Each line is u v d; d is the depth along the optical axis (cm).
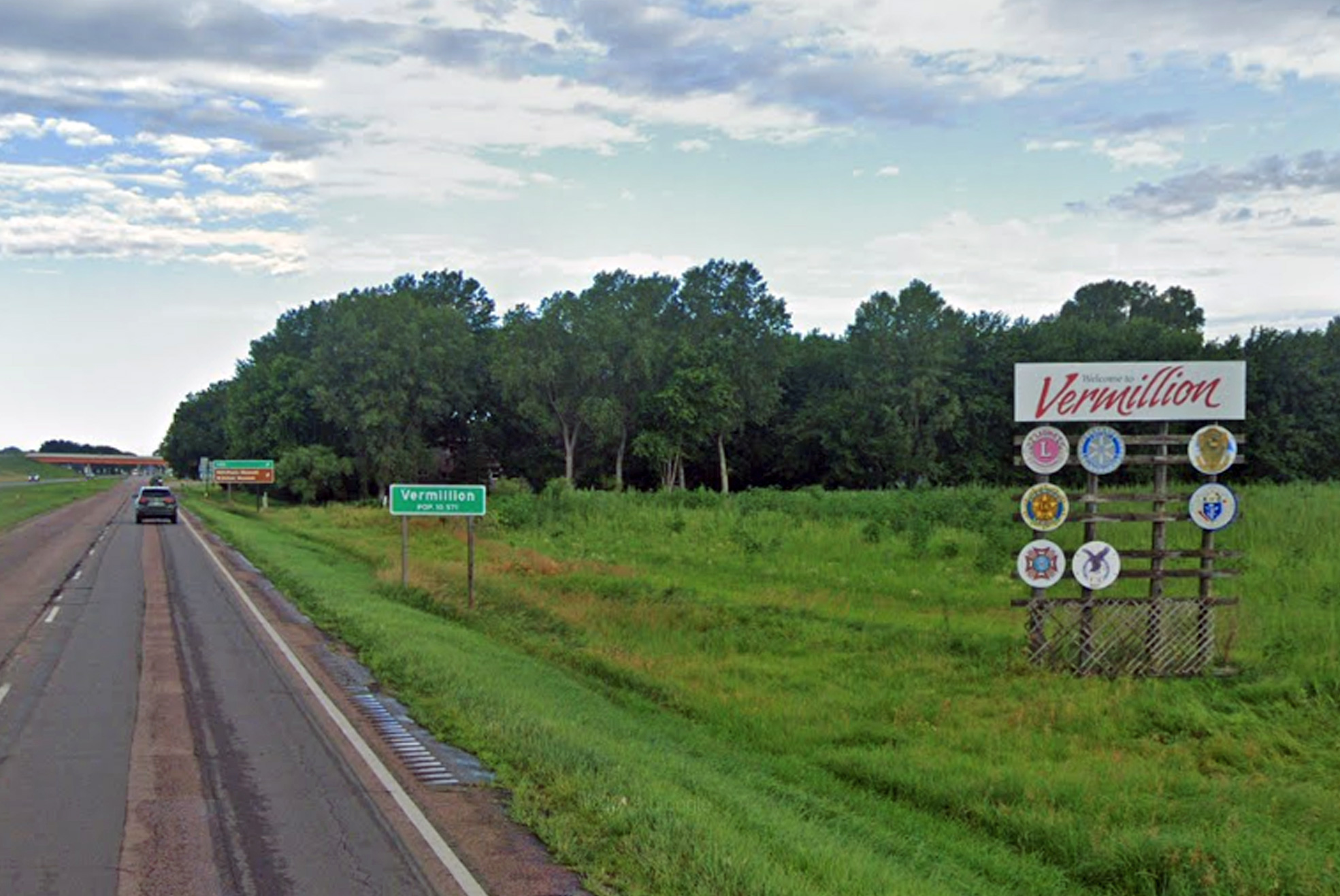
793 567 2722
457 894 684
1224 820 966
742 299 8769
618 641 1897
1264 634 1703
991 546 2689
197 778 944
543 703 1304
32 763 986
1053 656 1633
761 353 8769
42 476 19738
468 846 774
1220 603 1627
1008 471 8462
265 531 4738
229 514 6450
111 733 1109
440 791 909
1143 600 1628
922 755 1197
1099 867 865
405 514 2372
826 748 1248
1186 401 1683
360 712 1219
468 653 1669
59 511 6669
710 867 707
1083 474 6025
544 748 1020
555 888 694
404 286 10462
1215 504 1638
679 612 2111
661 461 8238
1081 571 1636
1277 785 1094
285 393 9419
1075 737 1277
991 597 2208
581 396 8625
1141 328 8325
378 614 1989
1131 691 1474
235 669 1480
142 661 1532
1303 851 874
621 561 3039
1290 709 1369
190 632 1816
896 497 4528
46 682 1372
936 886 777
